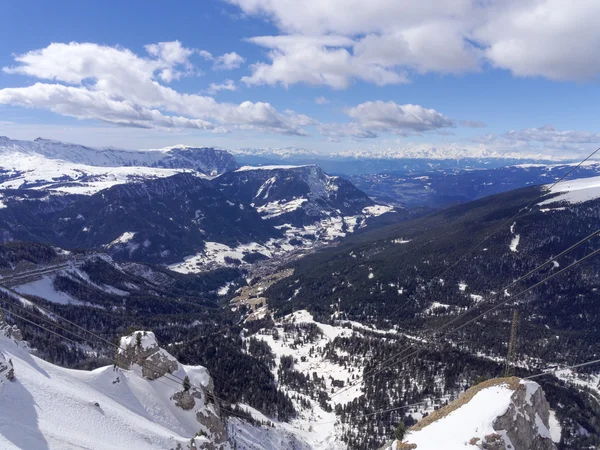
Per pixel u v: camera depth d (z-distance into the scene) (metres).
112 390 111.19
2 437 62.00
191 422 121.81
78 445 70.31
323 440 174.00
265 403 188.75
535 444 79.81
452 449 72.31
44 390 84.25
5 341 100.50
